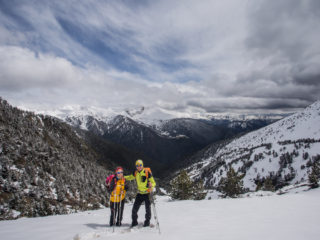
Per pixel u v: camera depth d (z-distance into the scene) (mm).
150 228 7453
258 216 9242
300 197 15695
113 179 8531
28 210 27047
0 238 7188
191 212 11305
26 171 39469
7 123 63812
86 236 6449
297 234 6117
